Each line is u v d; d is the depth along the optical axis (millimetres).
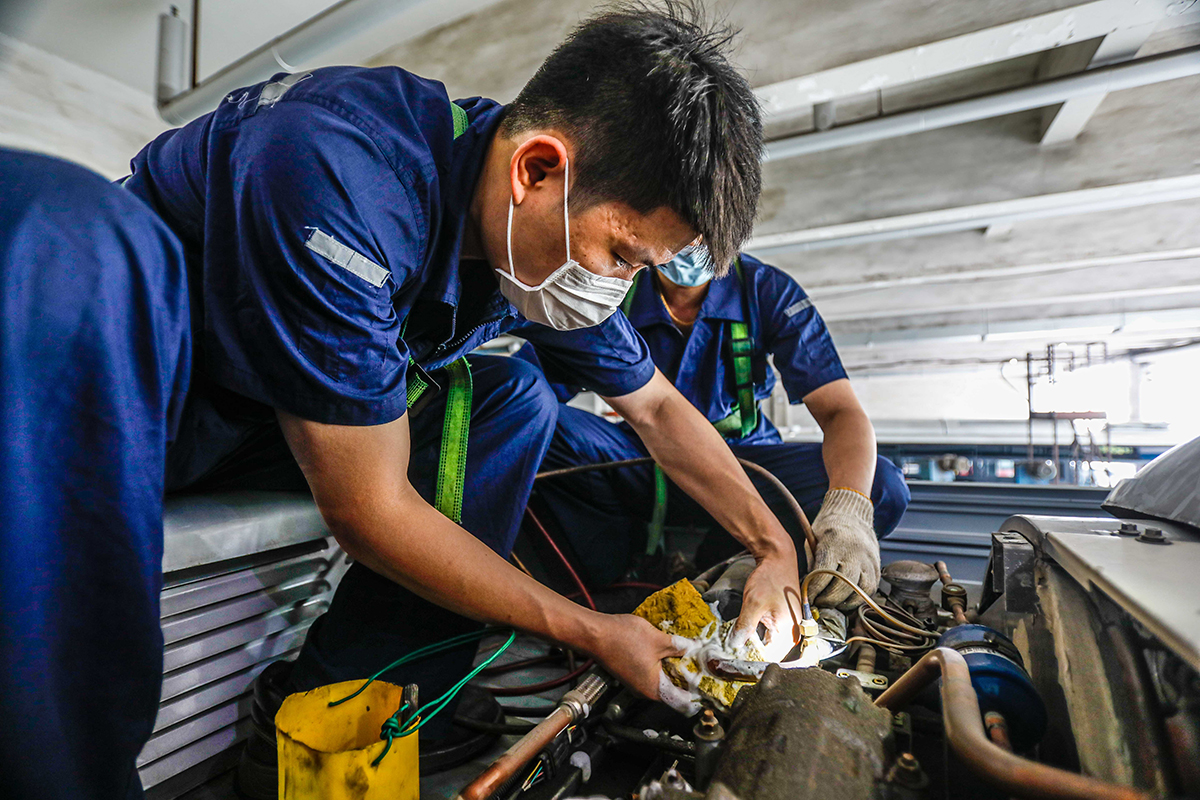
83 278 511
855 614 1068
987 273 4734
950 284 5965
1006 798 579
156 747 764
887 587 1196
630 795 712
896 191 3760
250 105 708
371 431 640
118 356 537
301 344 617
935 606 1097
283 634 947
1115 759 444
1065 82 2541
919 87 3451
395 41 2594
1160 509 743
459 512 889
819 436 6859
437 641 819
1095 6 2170
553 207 702
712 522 1613
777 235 4074
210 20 3033
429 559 661
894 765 475
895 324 7453
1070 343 8094
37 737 494
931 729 717
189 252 750
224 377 661
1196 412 8227
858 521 1158
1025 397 8906
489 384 993
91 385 521
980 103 2705
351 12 2188
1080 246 4473
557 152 672
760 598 890
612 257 735
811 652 871
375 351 637
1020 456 3453
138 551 548
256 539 854
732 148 663
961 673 503
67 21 3004
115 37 3123
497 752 858
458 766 819
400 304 772
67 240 503
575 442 1557
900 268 5004
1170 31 2682
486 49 2844
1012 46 2359
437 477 897
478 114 824
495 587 684
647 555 1584
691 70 641
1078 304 6695
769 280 1663
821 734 491
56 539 516
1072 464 4645
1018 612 747
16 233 476
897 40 2385
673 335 1695
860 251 5094
